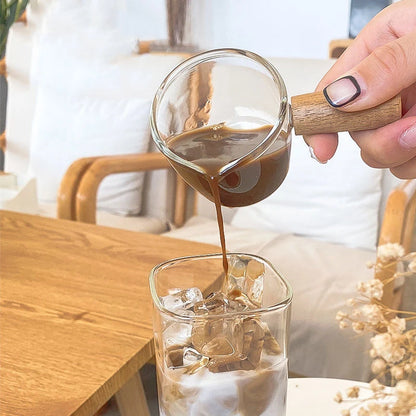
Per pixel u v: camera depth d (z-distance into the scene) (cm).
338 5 141
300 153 93
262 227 97
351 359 70
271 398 26
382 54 33
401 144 35
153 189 109
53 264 54
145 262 55
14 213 67
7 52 122
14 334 43
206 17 154
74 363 40
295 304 74
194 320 25
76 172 89
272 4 149
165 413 27
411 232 73
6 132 123
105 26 128
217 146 35
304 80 95
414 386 26
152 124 35
